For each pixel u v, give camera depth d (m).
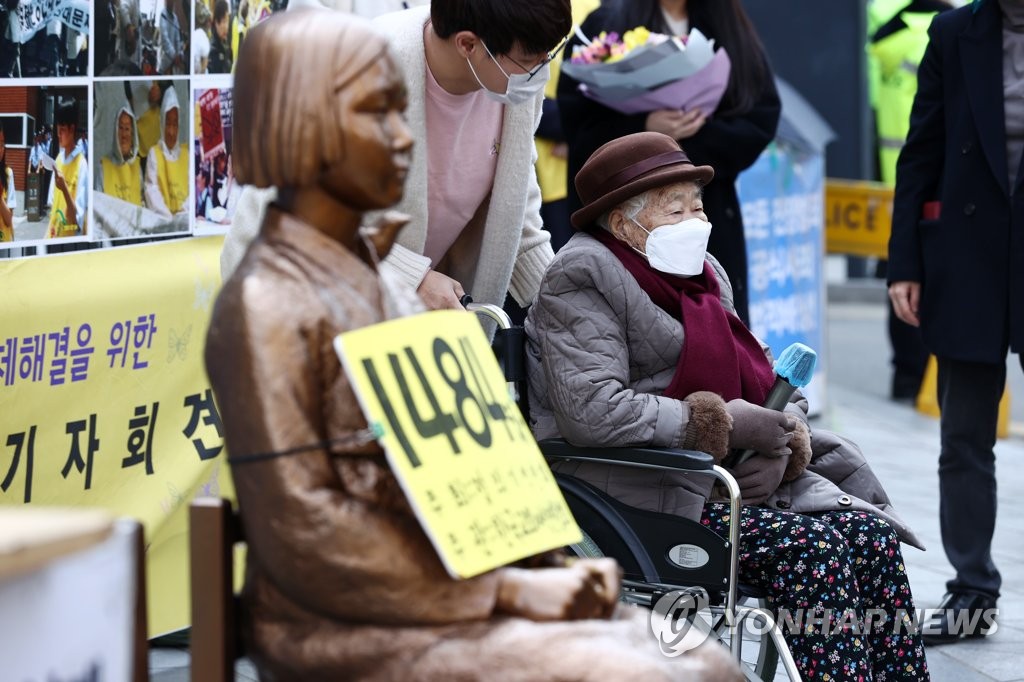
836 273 21.20
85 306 4.82
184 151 5.30
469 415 2.96
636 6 6.97
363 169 2.86
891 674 4.59
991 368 6.16
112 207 4.96
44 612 2.19
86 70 4.80
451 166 4.62
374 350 2.82
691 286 4.74
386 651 2.75
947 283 6.14
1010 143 6.05
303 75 2.83
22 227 4.60
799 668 4.33
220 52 5.46
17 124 4.55
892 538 4.61
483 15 4.19
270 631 2.87
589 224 4.75
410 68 4.41
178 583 5.29
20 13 4.52
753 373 4.79
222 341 2.78
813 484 4.75
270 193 4.18
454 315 3.09
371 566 2.72
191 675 2.89
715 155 6.73
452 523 2.79
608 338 4.52
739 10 6.92
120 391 4.99
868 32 15.52
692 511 4.41
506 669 2.69
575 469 4.52
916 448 10.62
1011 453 10.77
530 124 4.71
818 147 10.86
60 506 4.76
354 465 2.82
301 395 2.75
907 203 6.36
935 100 6.29
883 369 14.36
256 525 2.75
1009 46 6.06
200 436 5.36
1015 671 5.72
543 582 2.84
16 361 4.57
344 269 2.90
